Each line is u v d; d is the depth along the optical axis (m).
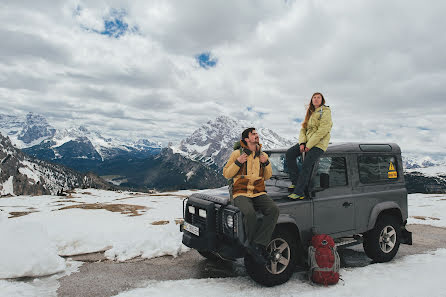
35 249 4.87
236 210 3.99
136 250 5.79
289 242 4.27
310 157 4.45
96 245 6.14
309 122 4.59
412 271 4.73
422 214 10.80
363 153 5.32
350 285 4.18
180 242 6.18
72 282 4.40
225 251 4.03
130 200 14.12
